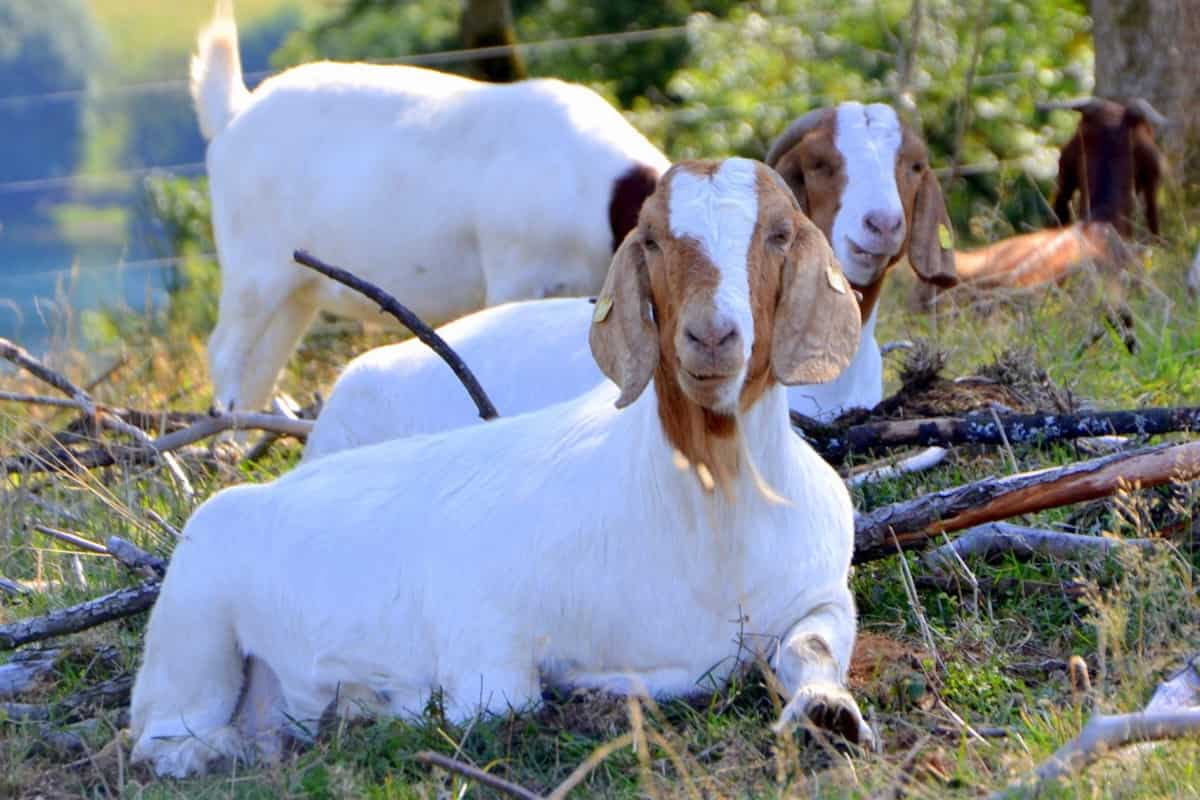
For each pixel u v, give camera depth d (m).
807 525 7.20
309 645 7.60
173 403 14.77
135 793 7.10
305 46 27.27
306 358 16.28
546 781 6.79
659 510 7.00
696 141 22.66
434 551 7.41
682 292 6.43
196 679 7.77
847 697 6.76
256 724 7.88
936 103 21.88
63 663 8.69
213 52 14.28
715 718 7.00
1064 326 12.62
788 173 9.75
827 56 23.42
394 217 13.16
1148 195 16.44
